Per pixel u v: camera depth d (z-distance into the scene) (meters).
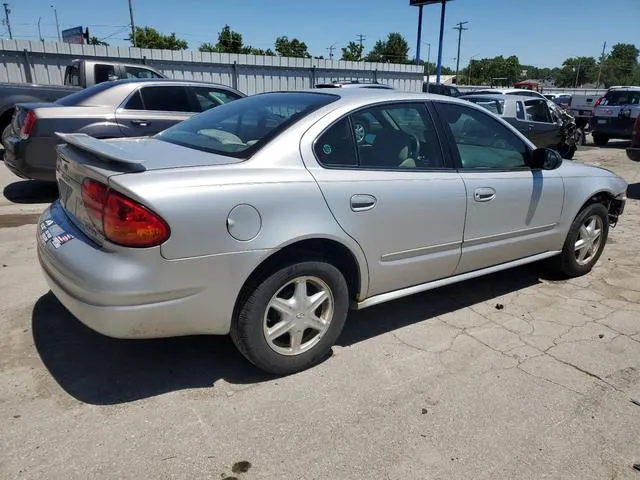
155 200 2.47
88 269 2.52
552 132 12.02
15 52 16.59
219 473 2.34
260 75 20.69
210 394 2.90
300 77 21.52
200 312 2.69
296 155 2.95
